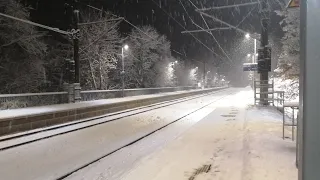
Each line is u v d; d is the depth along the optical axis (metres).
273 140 8.80
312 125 1.83
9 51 27.14
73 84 22.45
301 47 1.95
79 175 7.27
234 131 11.68
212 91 70.56
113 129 14.71
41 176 7.19
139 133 13.59
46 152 9.73
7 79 26.59
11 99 17.55
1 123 11.87
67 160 8.71
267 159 6.65
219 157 7.69
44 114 14.49
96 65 41.50
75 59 23.02
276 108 19.72
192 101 36.16
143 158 8.23
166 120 18.31
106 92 29.94
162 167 7.10
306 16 1.87
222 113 18.88
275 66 43.91
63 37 39.97
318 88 1.83
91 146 10.69
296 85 27.81
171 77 68.25
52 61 36.72
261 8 21.03
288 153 7.17
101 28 42.12
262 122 13.02
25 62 27.72
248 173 5.73
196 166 7.05
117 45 45.00
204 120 15.66
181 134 11.55
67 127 14.86
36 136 12.21
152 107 27.36
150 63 58.66
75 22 22.97
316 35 1.84
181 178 6.16
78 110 17.64
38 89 29.42
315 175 1.81
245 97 38.28
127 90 35.38
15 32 26.98
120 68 47.22
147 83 59.03
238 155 7.62
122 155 9.37
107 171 7.54
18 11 26.86
